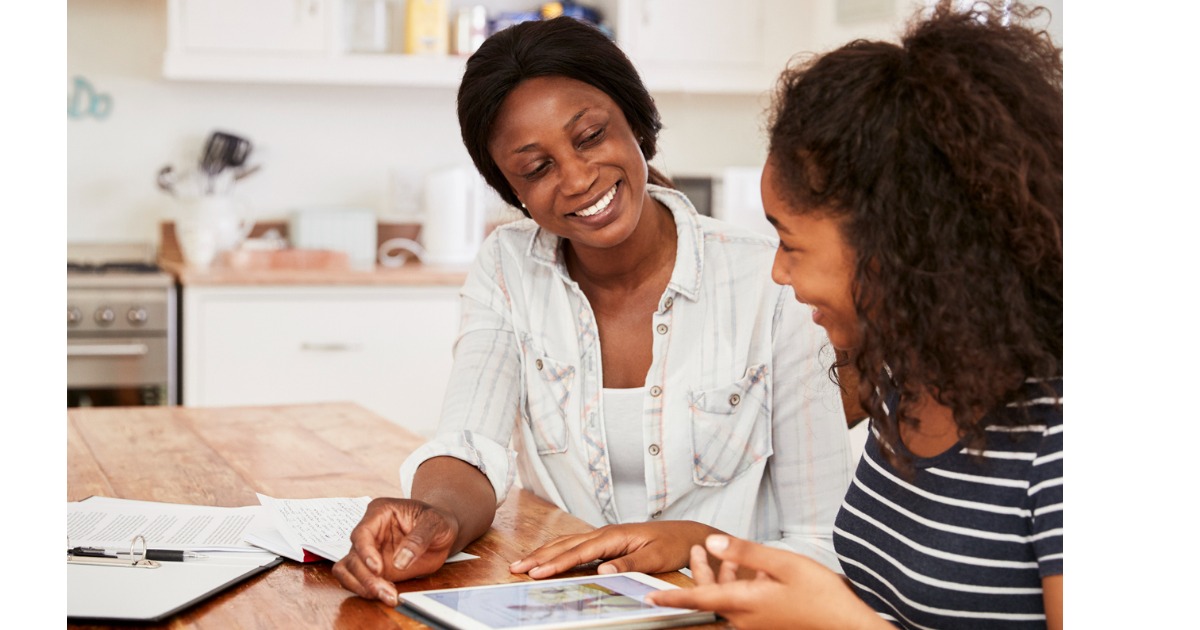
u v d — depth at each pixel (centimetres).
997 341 94
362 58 398
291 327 368
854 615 94
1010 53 96
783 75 106
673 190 167
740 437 160
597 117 145
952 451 105
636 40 416
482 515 138
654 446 161
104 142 410
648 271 162
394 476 171
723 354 161
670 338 162
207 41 386
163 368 358
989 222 93
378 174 434
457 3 433
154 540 131
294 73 393
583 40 148
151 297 355
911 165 95
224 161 410
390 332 377
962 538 104
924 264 95
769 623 97
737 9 422
